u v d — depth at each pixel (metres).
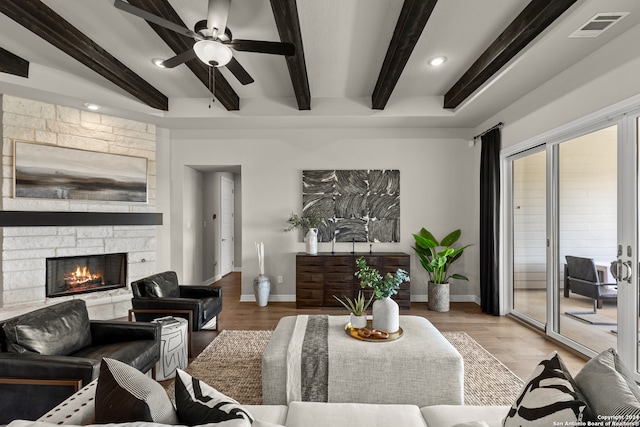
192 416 1.05
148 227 4.44
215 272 6.44
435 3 2.13
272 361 2.01
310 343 2.16
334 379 1.99
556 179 3.23
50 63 3.32
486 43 2.88
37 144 3.64
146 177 4.47
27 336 1.87
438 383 1.98
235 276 6.88
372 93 4.07
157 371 2.54
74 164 3.89
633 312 2.40
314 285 4.46
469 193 4.88
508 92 3.51
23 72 3.23
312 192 4.89
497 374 2.59
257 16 2.48
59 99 3.61
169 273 3.59
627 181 2.44
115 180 4.20
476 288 4.83
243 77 2.77
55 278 3.75
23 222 3.48
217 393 1.14
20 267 3.48
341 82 3.75
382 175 4.88
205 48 2.09
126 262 4.25
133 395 0.99
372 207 4.89
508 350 3.06
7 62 3.09
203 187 5.89
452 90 3.89
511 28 2.55
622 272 2.46
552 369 1.11
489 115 4.25
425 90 4.02
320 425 1.32
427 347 2.10
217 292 3.61
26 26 2.38
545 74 3.07
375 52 3.03
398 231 4.88
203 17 2.48
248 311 4.36
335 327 2.49
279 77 3.62
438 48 2.97
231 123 4.54
